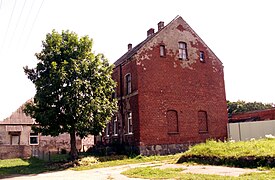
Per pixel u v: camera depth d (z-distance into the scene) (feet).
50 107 66.59
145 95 80.79
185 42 91.81
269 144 47.21
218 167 44.24
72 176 49.49
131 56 84.28
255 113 124.06
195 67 91.86
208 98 92.32
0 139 119.85
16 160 94.17
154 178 38.81
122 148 85.66
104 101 70.23
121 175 45.52
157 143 79.77
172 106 84.43
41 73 69.36
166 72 85.56
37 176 53.01
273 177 31.27
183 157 55.47
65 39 70.28
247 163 42.34
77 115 64.90
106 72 72.23
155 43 85.56
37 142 124.88
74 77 67.46
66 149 117.39
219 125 92.79
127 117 87.15
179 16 92.89
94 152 95.76
